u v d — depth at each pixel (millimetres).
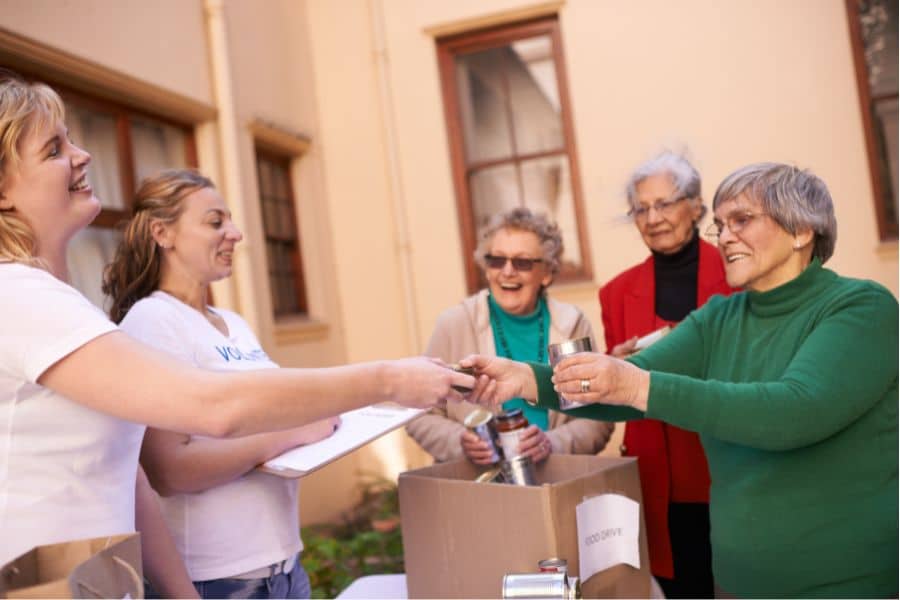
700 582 1952
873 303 1277
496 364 1411
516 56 5062
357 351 5352
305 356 4906
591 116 4738
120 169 3734
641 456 1954
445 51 5172
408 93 5168
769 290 1369
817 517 1287
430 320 5152
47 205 1090
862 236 4293
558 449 1840
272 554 1457
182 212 1566
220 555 1414
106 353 989
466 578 1345
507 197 5129
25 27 3006
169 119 4098
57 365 987
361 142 5352
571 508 1271
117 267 1617
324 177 5418
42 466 1016
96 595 747
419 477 1430
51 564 813
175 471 1342
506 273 1996
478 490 1322
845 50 4324
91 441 1056
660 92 4605
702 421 1219
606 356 1265
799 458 1300
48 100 1116
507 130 5113
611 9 4695
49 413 1019
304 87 5293
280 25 5074
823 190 1343
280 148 5027
